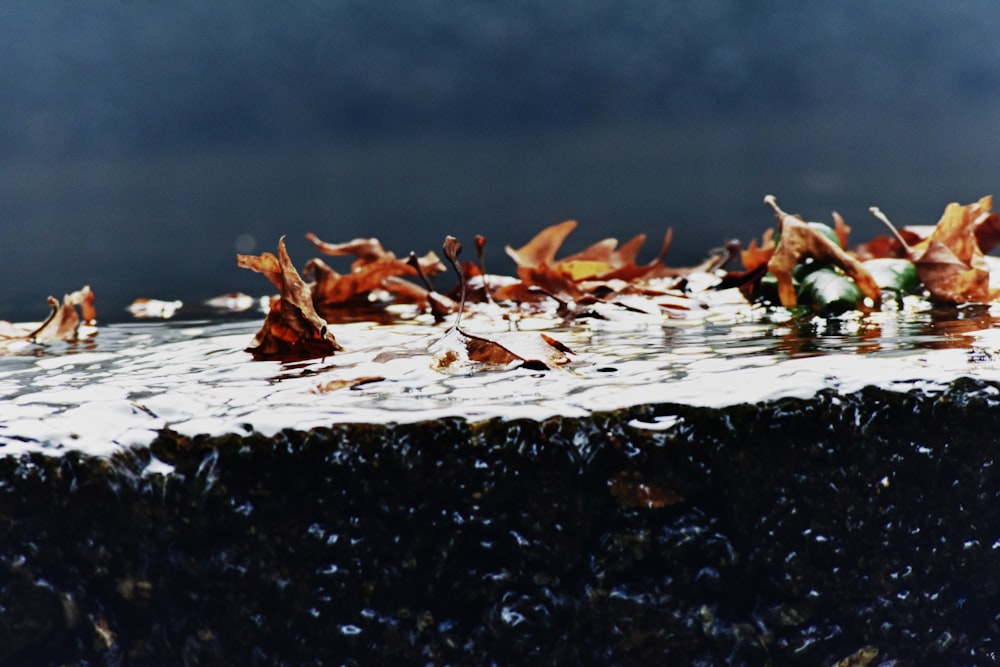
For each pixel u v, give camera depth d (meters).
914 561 1.91
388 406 1.90
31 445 1.88
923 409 1.90
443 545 1.88
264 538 1.88
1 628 1.88
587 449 1.88
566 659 1.88
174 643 1.88
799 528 1.89
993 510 1.91
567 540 1.88
